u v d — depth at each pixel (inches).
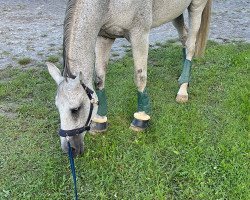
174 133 154.4
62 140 111.6
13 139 155.4
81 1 113.2
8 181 130.0
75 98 106.4
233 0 401.1
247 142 146.2
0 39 283.3
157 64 225.3
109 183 126.4
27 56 248.7
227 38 282.4
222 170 130.8
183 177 129.3
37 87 200.2
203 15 183.6
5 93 192.9
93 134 155.2
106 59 147.4
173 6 155.3
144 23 136.7
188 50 184.2
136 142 148.6
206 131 156.3
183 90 182.5
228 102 178.2
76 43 112.3
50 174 130.9
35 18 341.1
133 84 199.0
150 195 120.6
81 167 135.3
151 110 170.6
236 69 214.7
